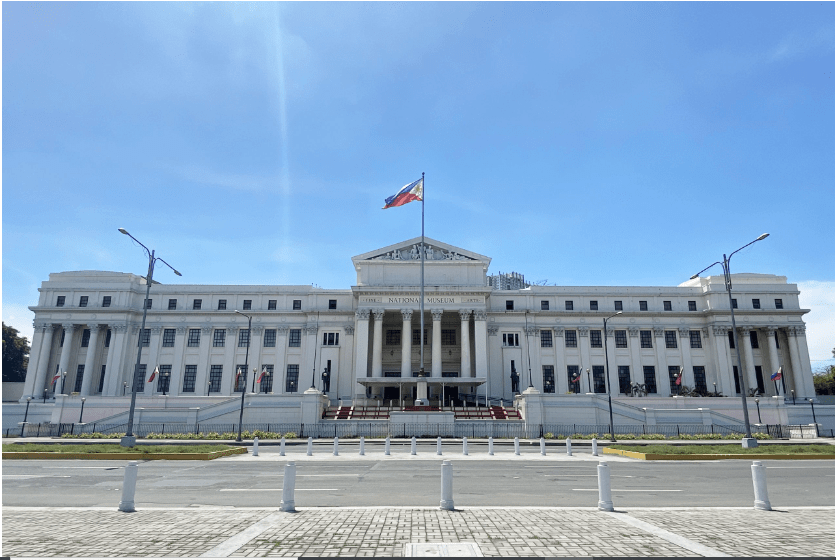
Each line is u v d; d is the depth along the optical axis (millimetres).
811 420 62438
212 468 23797
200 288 76188
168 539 10195
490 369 73250
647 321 75438
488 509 13375
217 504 14688
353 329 73938
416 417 50406
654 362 74312
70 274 75500
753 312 73312
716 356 72625
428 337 75500
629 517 12281
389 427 50312
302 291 75938
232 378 73062
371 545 9758
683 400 59906
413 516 12414
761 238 35594
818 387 99938
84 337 74938
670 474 21875
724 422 54812
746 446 34375
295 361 73875
